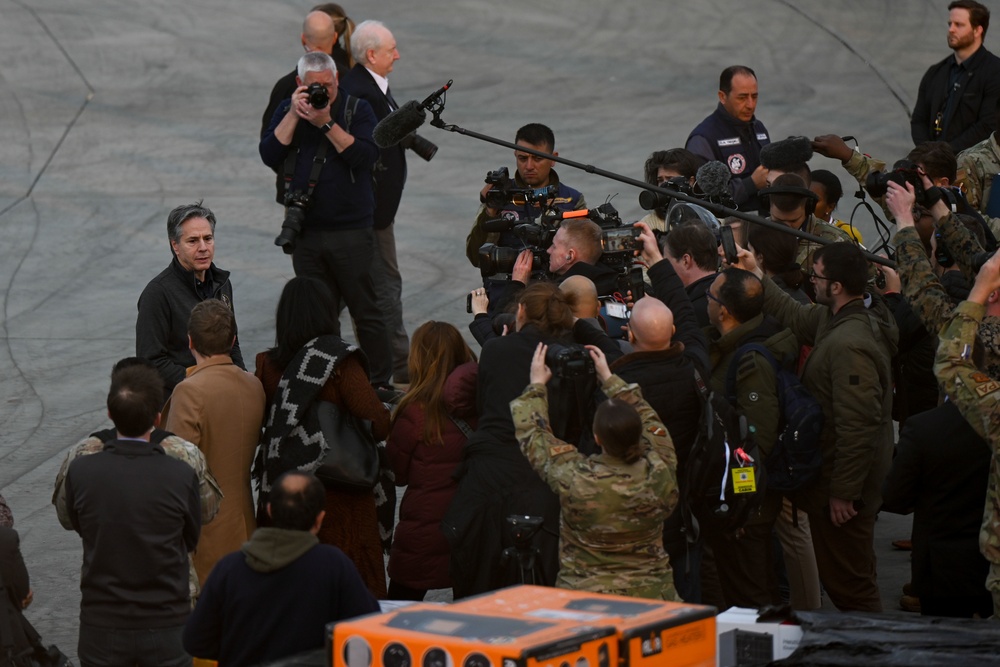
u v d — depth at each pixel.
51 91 70.62
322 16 36.94
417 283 44.66
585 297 22.23
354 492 22.19
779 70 72.94
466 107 67.44
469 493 20.86
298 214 31.84
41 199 54.12
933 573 20.08
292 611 16.39
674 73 73.19
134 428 18.92
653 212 29.44
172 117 66.44
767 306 24.56
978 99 40.88
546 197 27.41
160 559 18.64
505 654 11.80
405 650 12.28
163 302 25.08
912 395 26.52
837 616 13.73
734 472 20.42
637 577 18.64
